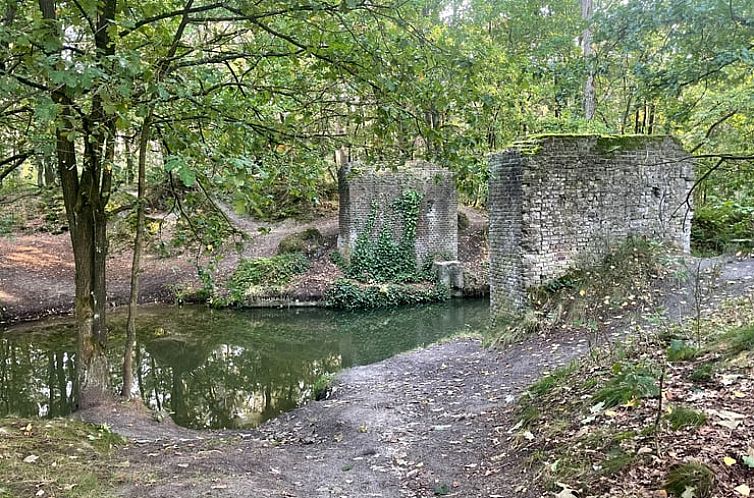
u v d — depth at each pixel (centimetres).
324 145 743
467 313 1897
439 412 740
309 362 1380
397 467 535
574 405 520
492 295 1189
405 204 2205
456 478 485
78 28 617
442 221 2256
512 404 667
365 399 859
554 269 1090
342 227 2225
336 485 484
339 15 576
